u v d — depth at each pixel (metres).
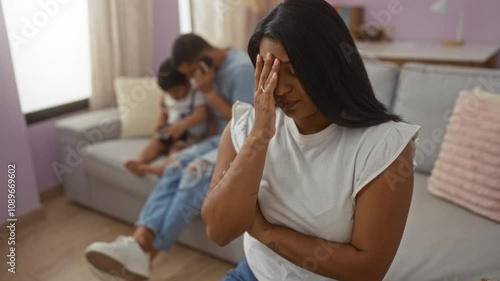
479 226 1.49
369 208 0.88
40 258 2.12
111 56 2.74
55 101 2.69
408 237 1.44
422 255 1.36
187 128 2.19
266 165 0.98
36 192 2.43
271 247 0.98
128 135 2.52
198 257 2.08
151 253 1.90
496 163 1.53
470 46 3.13
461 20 3.22
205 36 3.45
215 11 3.44
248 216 0.94
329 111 0.87
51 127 2.64
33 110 2.57
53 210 2.57
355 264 0.89
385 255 0.88
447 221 1.52
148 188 2.13
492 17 3.16
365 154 0.89
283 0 0.88
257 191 0.93
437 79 1.87
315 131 0.95
